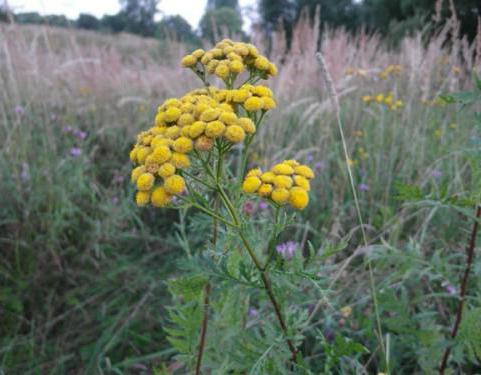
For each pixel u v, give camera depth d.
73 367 0.41
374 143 0.66
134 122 0.84
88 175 0.67
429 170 0.52
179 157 0.22
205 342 0.28
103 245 0.53
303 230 0.52
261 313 0.36
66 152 0.65
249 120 0.22
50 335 0.44
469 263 0.29
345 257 0.46
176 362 0.37
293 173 0.22
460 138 0.55
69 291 0.47
